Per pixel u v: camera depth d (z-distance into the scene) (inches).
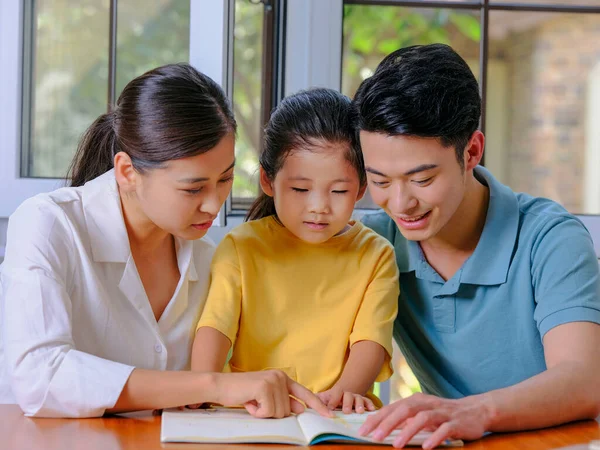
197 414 42.3
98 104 71.8
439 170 45.4
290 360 52.3
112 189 49.3
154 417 42.9
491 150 74.7
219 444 37.3
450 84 45.1
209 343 49.6
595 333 45.9
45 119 71.2
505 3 74.0
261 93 73.3
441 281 52.9
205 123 44.4
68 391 41.9
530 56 74.5
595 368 43.9
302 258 54.0
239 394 42.1
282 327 52.7
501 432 40.7
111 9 71.2
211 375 42.9
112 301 48.6
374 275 53.8
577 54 74.9
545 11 74.2
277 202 52.1
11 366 43.0
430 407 39.3
